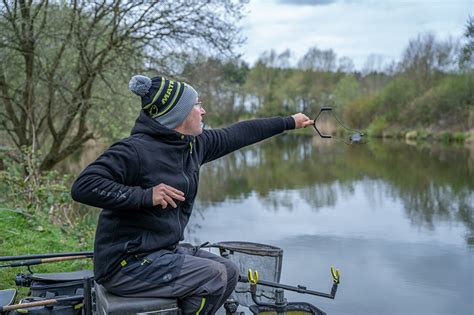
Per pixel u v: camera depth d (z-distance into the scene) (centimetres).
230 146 339
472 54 3681
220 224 1097
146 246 283
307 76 5391
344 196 1483
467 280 734
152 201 271
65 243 671
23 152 967
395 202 1386
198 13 1071
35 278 376
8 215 741
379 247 919
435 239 981
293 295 665
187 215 309
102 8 1047
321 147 3528
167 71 1104
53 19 1024
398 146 3428
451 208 1296
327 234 1016
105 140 1258
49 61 1065
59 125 1268
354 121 4675
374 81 5388
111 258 282
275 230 1045
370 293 680
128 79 1098
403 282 729
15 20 985
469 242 952
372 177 1905
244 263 376
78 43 1031
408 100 4238
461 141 3647
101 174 272
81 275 384
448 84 3834
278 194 1523
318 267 795
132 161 281
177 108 294
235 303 319
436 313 621
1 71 1057
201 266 281
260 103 5409
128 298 281
